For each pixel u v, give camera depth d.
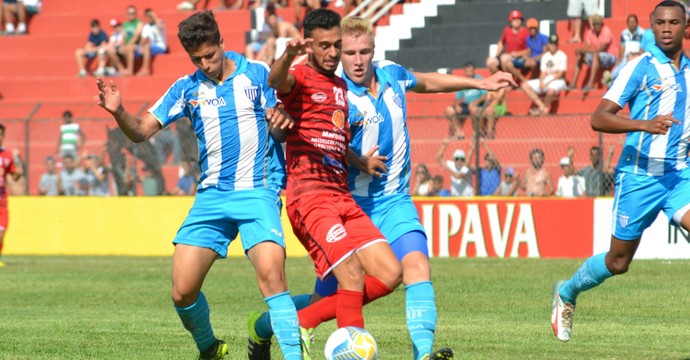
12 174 43.09
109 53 65.75
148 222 50.00
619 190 19.81
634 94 19.33
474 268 38.22
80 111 63.53
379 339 22.47
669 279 33.66
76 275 38.72
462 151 45.75
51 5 73.50
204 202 17.33
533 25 53.62
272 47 59.12
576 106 51.03
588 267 20.03
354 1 62.69
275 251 16.62
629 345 21.36
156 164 50.31
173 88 17.23
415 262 17.20
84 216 51.12
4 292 33.38
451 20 60.44
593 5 55.56
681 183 19.30
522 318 25.95
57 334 23.55
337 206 16.92
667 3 19.16
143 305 29.77
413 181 47.03
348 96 17.56
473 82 18.89
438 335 22.95
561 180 44.44
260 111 17.16
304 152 17.03
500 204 43.94
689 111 19.23
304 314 17.22
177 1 70.81
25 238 52.00
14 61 69.25
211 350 18.66
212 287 34.09
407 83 18.50
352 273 16.44
